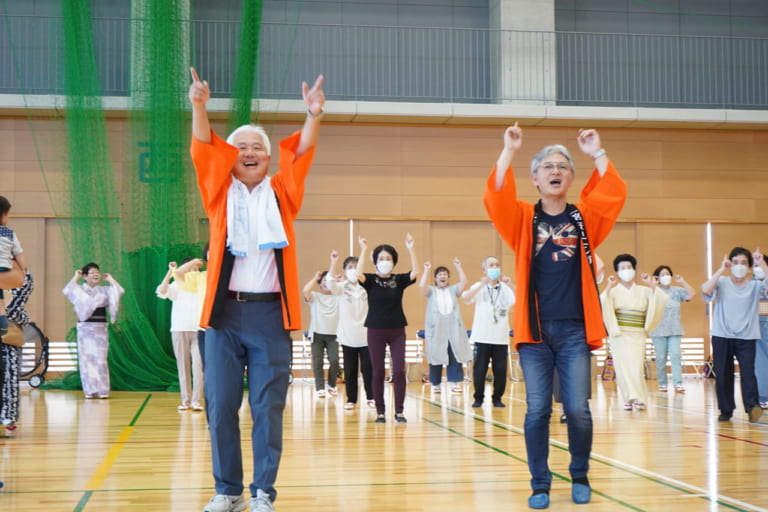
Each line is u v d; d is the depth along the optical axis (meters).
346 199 12.95
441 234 13.14
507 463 4.53
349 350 7.79
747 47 14.01
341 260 12.91
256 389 2.98
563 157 3.44
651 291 7.49
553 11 13.11
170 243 10.38
